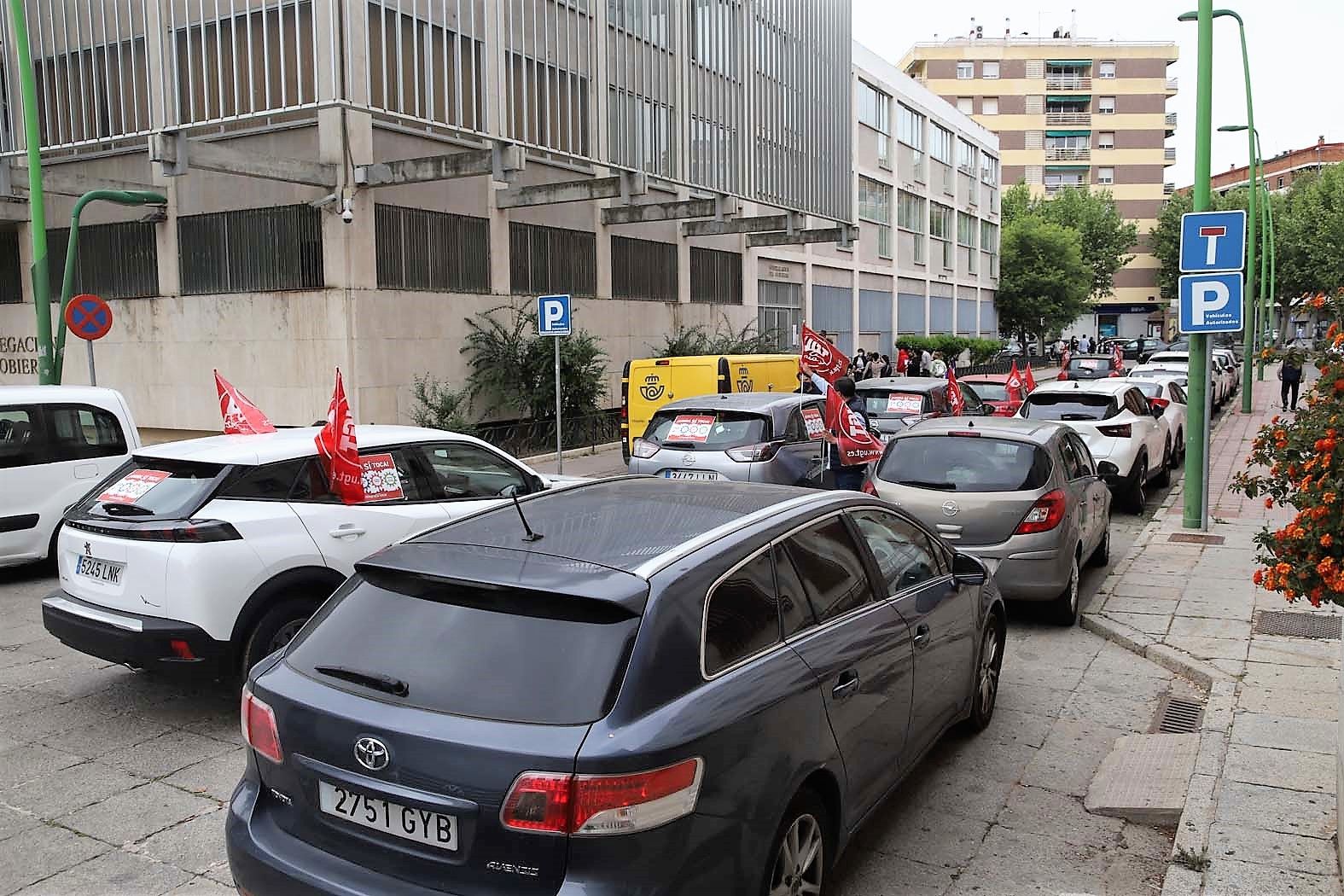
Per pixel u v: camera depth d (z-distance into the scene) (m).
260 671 3.36
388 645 3.15
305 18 16.30
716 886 2.89
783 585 3.61
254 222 17.27
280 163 15.38
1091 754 5.30
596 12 21.38
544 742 2.73
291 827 3.12
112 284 19.22
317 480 6.05
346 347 16.42
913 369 38.94
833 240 25.17
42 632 7.56
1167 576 8.85
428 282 18.03
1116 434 12.64
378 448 6.42
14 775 5.03
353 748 2.93
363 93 16.38
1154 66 80.44
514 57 19.19
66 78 18.88
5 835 4.41
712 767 2.89
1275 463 4.56
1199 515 11.00
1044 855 4.24
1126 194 81.44
